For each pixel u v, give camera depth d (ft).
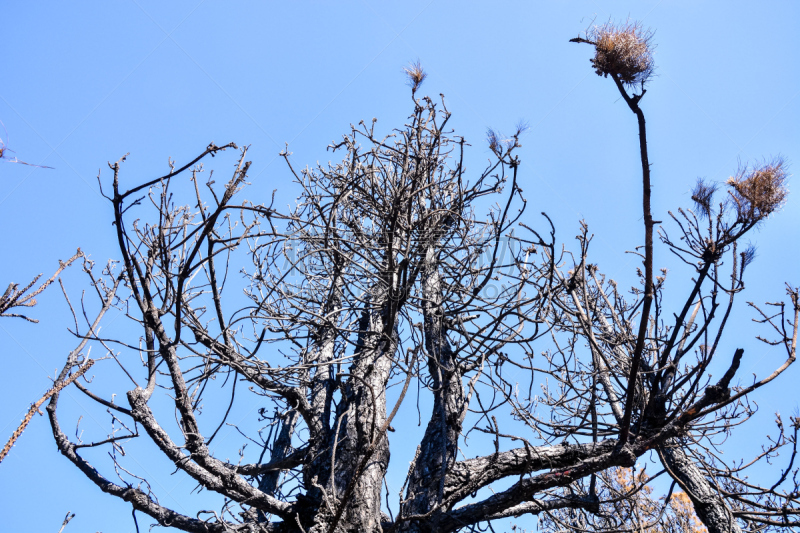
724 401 12.92
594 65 10.36
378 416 16.90
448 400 17.31
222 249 13.08
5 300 8.27
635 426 15.97
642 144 10.94
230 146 10.94
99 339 14.56
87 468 15.94
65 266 9.14
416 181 17.06
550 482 14.97
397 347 19.47
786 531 18.37
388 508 12.53
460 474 16.07
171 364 16.35
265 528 16.38
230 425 18.93
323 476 16.39
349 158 19.42
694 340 13.57
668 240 12.55
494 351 17.22
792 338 12.21
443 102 17.02
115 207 11.65
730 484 20.99
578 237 14.32
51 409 16.05
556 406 20.27
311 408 18.98
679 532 24.73
